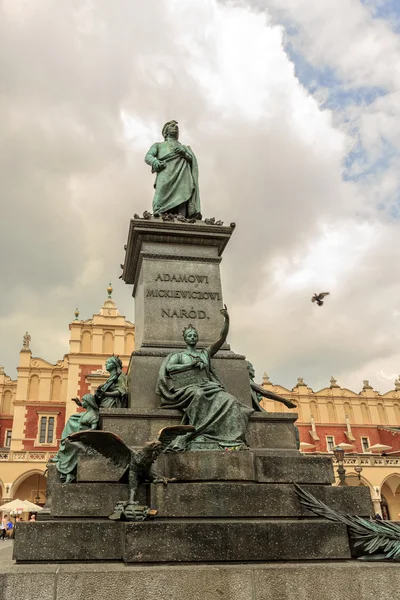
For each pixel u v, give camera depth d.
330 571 4.29
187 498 5.14
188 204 8.89
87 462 5.52
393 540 4.78
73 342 40.75
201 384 6.42
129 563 4.43
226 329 6.72
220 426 6.05
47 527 4.70
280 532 4.74
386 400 48.12
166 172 8.92
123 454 5.10
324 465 5.80
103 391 6.88
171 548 4.52
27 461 33.06
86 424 6.57
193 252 8.02
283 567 4.29
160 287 7.64
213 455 5.61
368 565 4.43
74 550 4.63
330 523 4.88
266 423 6.53
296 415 6.62
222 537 4.63
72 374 39.78
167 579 4.10
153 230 7.93
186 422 6.21
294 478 5.68
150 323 7.37
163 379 6.60
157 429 6.18
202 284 7.80
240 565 4.44
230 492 5.23
